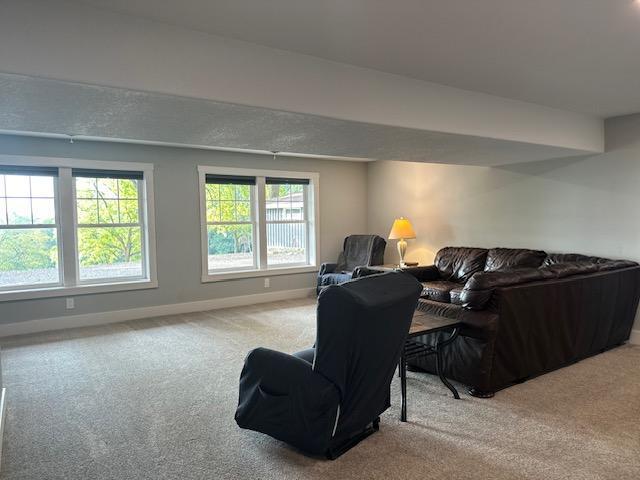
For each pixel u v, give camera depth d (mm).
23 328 4934
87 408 2971
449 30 2330
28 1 1875
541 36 2426
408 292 2334
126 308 5578
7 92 2127
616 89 3451
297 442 2287
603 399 3029
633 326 4430
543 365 3434
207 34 2312
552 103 3879
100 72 2029
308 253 7418
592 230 4727
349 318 2035
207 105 2420
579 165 4797
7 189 4941
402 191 7156
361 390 2271
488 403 2979
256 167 6641
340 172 7594
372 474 2160
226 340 4578
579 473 2154
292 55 2596
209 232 6355
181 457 2344
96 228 5496
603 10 2123
